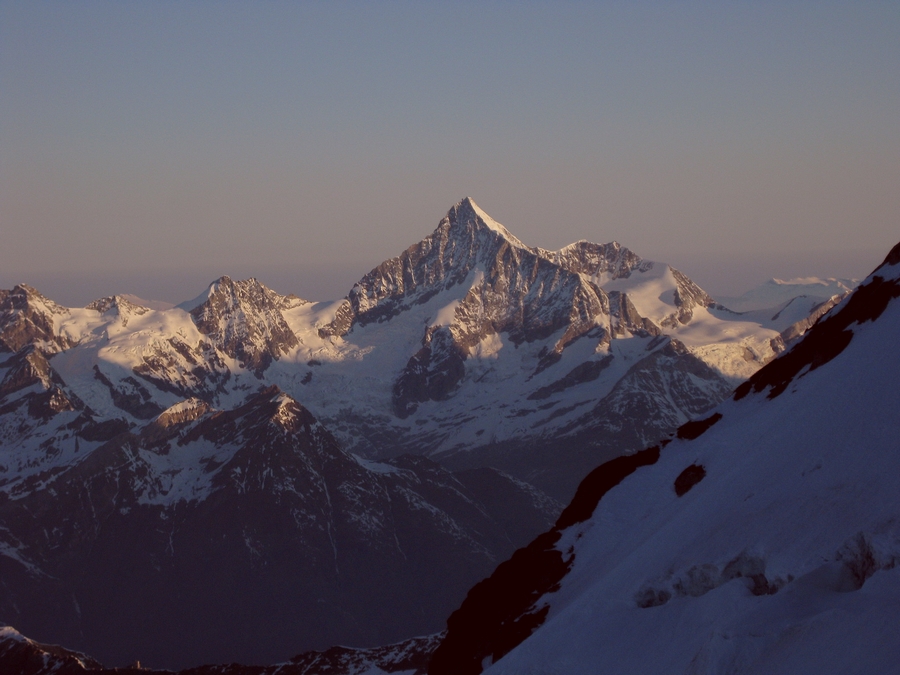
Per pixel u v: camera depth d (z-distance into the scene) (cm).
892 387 7675
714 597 6444
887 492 6106
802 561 6025
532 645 7925
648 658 6475
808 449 7806
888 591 5038
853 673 4556
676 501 10081
